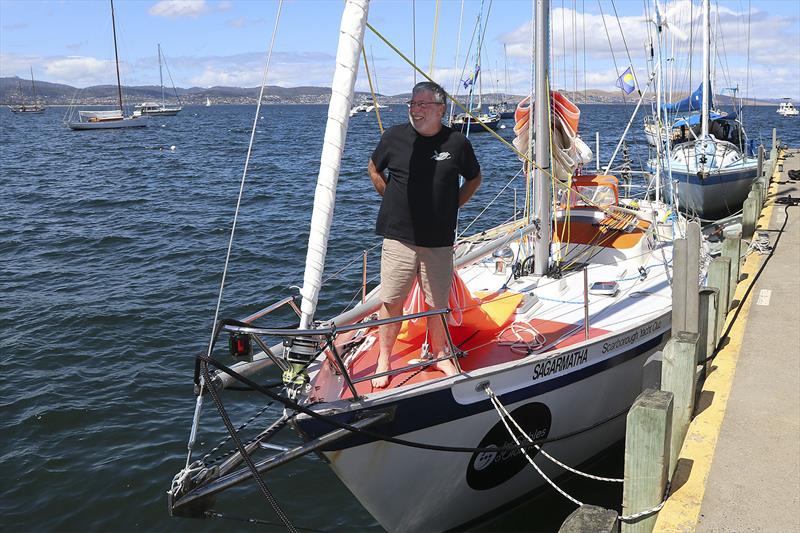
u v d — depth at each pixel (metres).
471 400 5.01
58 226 20.02
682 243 5.62
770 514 4.07
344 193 25.58
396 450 4.82
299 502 6.67
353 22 4.04
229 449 7.54
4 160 43.19
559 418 5.76
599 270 7.47
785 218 12.80
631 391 6.40
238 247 16.83
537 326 6.19
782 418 5.17
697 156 18.28
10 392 8.90
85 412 8.34
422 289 4.91
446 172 4.51
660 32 10.15
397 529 5.41
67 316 11.68
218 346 10.43
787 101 103.44
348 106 4.10
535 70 6.49
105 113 87.75
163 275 14.45
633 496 4.09
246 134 76.50
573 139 7.00
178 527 6.34
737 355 6.37
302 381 4.42
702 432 5.00
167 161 42.19
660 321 6.45
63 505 6.62
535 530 5.96
